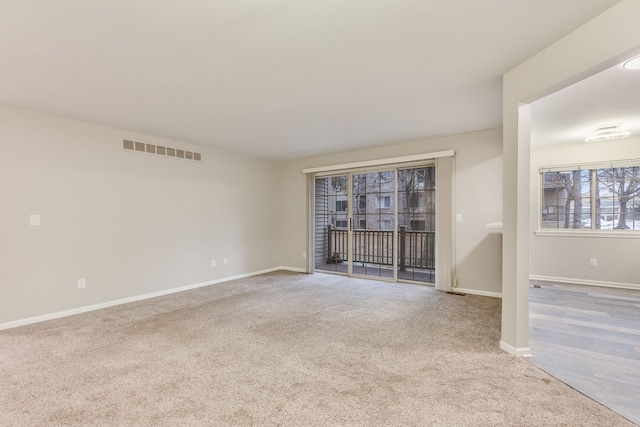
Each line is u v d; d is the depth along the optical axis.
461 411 1.82
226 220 5.53
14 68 2.45
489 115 3.69
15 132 3.29
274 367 2.36
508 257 2.59
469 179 4.49
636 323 3.29
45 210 3.49
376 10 1.77
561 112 3.49
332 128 4.20
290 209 6.51
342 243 6.05
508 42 2.13
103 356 2.55
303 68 2.50
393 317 3.50
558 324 3.26
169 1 1.67
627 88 2.81
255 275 5.95
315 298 4.30
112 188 4.05
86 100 3.13
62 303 3.59
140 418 1.77
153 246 4.48
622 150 4.81
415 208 5.17
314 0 1.67
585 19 1.87
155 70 2.51
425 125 4.09
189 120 3.81
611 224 4.94
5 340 2.88
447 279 4.61
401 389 2.06
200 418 1.77
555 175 5.30
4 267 3.21
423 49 2.22
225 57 2.31
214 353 2.60
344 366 2.38
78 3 1.67
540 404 1.89
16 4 1.66
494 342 2.80
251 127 4.13
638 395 1.98
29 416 1.79
